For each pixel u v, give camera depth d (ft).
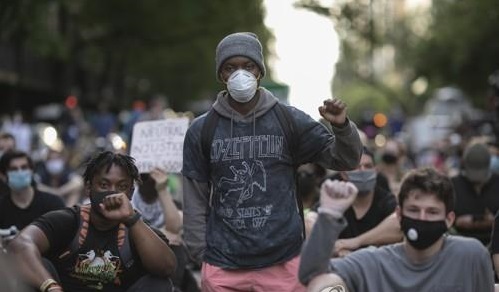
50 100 245.04
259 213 29.22
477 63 209.56
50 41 133.90
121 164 29.78
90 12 176.14
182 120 42.88
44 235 29.17
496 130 94.84
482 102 239.50
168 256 29.53
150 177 41.88
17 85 197.77
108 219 28.45
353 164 29.14
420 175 25.14
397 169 71.31
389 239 38.04
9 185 44.60
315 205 40.29
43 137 130.62
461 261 25.32
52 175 84.07
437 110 268.62
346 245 38.14
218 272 29.58
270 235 29.09
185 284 40.91
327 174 50.14
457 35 206.80
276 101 29.96
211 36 200.64
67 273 29.84
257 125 29.66
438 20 226.58
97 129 154.10
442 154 124.06
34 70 215.72
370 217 39.81
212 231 29.94
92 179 29.78
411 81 272.51
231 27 194.18
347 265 25.30
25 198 45.29
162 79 284.20
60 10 168.25
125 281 29.96
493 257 32.45
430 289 25.26
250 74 28.94
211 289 29.58
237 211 29.40
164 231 40.40
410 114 351.67
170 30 186.60
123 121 143.64
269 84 126.52
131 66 242.99
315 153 29.78
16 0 119.03
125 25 180.14
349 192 22.71
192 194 30.60
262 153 29.45
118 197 28.22
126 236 29.81
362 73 363.35
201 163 30.32
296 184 30.30
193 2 175.52
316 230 22.81
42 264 28.27
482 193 47.42
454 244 25.55
